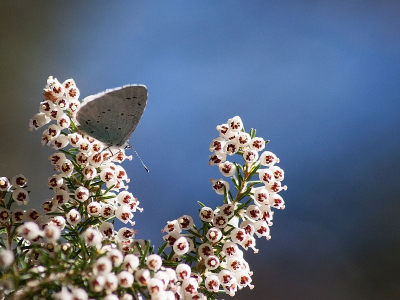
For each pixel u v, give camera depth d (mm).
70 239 222
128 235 220
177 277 211
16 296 200
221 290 222
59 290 201
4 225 219
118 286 204
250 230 224
